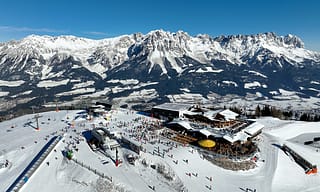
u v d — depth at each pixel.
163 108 116.75
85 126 102.19
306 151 89.50
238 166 70.75
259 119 137.88
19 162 69.25
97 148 76.69
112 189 56.31
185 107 116.06
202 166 69.62
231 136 82.12
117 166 66.50
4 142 87.19
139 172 64.56
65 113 130.25
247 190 61.16
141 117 118.06
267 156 80.38
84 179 59.59
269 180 66.44
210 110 116.44
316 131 124.25
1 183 58.06
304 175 72.44
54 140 82.31
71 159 69.19
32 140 87.25
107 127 100.31
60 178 60.50
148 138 86.12
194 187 60.38
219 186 61.94
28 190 55.22
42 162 67.25
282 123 129.12
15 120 121.62
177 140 84.94
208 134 85.06
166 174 64.00
